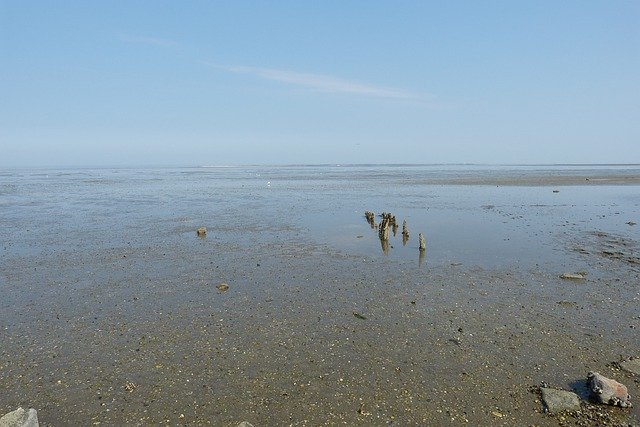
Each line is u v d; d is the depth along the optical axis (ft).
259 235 86.99
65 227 98.07
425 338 38.34
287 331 39.96
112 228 96.37
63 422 26.84
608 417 26.73
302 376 31.99
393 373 32.40
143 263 65.00
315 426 26.27
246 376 32.04
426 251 72.08
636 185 220.84
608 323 41.24
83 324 41.96
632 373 32.04
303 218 110.63
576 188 204.44
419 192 191.42
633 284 52.80
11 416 24.17
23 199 165.78
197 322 42.16
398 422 26.66
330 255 69.56
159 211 126.82
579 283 53.52
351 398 29.17
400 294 50.14
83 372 32.81
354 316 43.50
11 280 56.59
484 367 33.22
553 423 26.40
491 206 132.36
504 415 27.25
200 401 28.89
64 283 55.06
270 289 52.29
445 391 29.99
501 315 43.50
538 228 92.02
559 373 32.24
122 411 27.89
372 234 88.07
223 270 60.85
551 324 41.14
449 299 48.34
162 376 32.14
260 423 26.55
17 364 34.17
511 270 59.77
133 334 39.52
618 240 78.38
